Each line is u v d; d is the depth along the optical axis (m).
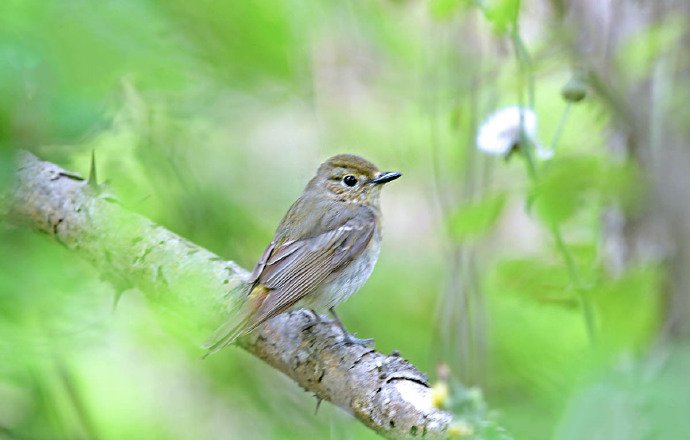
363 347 8.42
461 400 6.09
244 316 8.74
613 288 6.49
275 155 14.58
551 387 5.88
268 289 9.30
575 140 11.71
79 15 8.97
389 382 7.85
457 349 11.64
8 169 8.76
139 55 9.33
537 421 5.69
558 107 11.87
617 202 8.02
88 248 9.72
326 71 15.30
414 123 14.84
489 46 12.47
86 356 12.16
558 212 7.85
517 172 11.99
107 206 9.80
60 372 11.60
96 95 9.27
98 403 12.93
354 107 15.38
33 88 8.90
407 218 16.41
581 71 9.77
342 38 15.19
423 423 7.39
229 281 9.24
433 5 9.79
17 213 10.05
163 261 9.38
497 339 11.15
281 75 11.65
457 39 12.45
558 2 11.51
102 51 9.05
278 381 13.30
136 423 13.07
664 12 10.80
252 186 14.23
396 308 14.90
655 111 10.51
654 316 6.57
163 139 11.99
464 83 11.98
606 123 11.35
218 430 13.09
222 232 13.09
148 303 11.07
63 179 10.15
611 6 11.20
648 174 10.03
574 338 9.82
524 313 10.12
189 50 10.24
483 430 5.93
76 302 10.30
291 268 10.31
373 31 15.10
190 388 13.28
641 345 6.32
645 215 10.55
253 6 11.02
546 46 10.70
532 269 8.48
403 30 15.09
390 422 7.64
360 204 11.41
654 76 10.56
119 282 9.61
